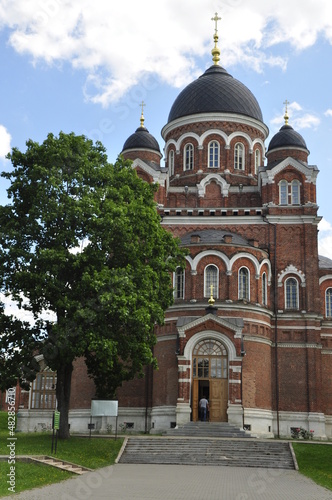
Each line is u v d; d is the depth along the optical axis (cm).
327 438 5394
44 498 2473
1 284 3988
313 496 2706
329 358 5884
